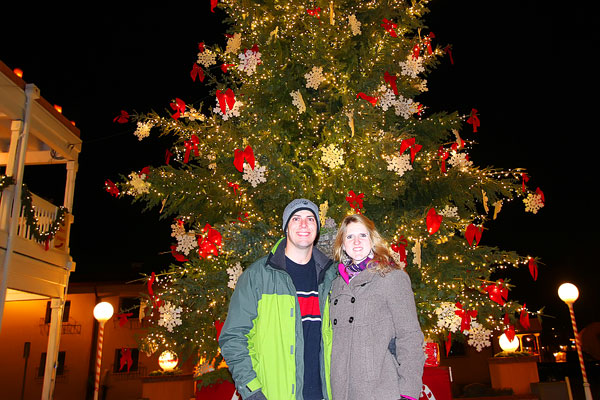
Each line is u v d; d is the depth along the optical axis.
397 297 2.55
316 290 2.84
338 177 5.18
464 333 4.79
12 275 8.35
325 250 3.80
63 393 16.80
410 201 5.90
